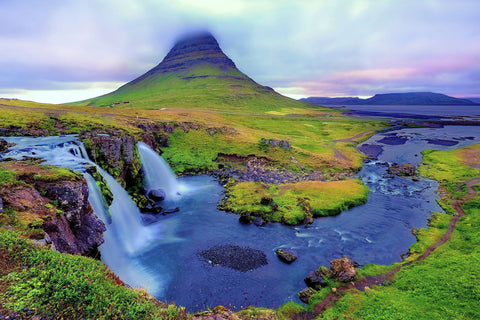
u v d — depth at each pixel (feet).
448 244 109.81
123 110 361.10
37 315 35.35
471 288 74.64
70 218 78.07
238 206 150.92
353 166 246.47
